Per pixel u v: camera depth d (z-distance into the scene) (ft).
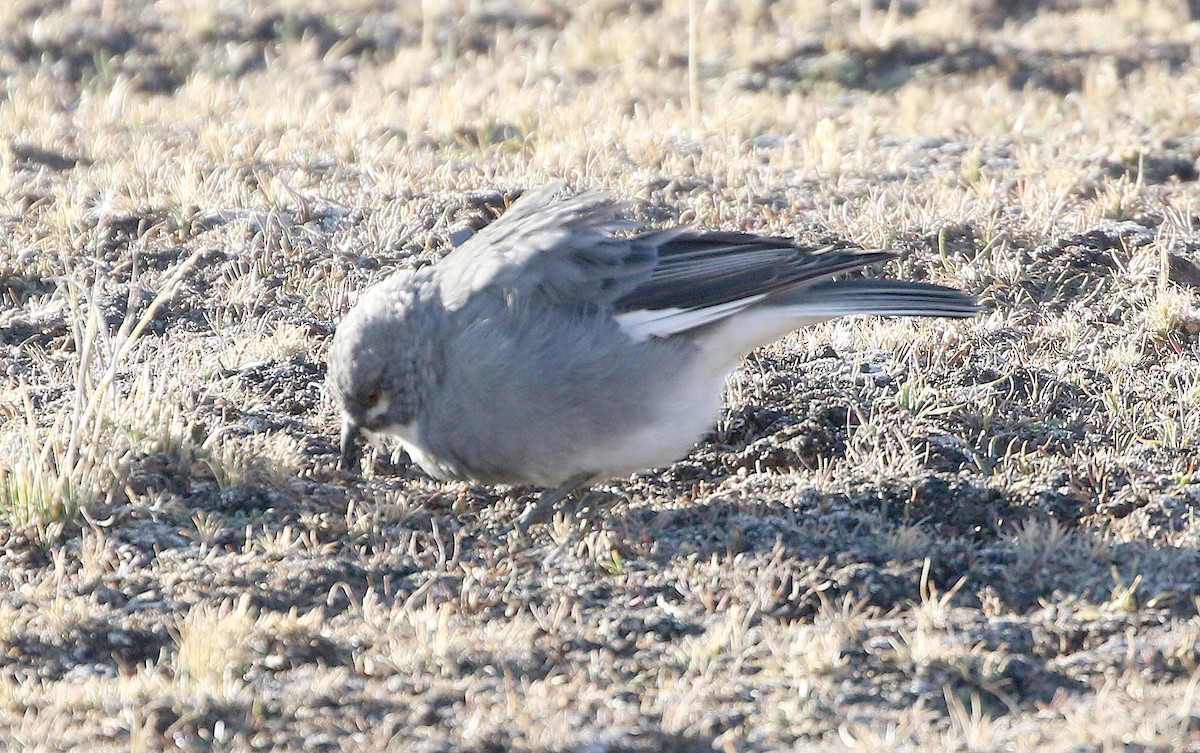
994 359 42.68
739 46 83.82
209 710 26.12
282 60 83.97
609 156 59.41
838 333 44.29
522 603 30.78
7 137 60.90
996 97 72.59
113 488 34.47
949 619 29.55
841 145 63.57
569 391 32.89
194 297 46.88
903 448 36.91
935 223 51.31
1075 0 92.58
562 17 91.35
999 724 25.84
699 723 26.00
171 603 30.37
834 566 31.63
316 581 31.45
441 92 70.74
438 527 34.63
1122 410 39.42
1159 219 52.90
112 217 51.44
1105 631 29.30
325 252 49.65
